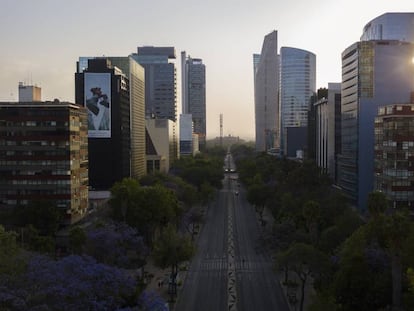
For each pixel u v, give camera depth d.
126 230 135.62
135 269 133.88
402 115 167.50
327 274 100.81
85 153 194.88
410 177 167.62
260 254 154.62
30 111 175.25
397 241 86.31
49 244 130.88
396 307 84.19
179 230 192.50
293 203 168.12
